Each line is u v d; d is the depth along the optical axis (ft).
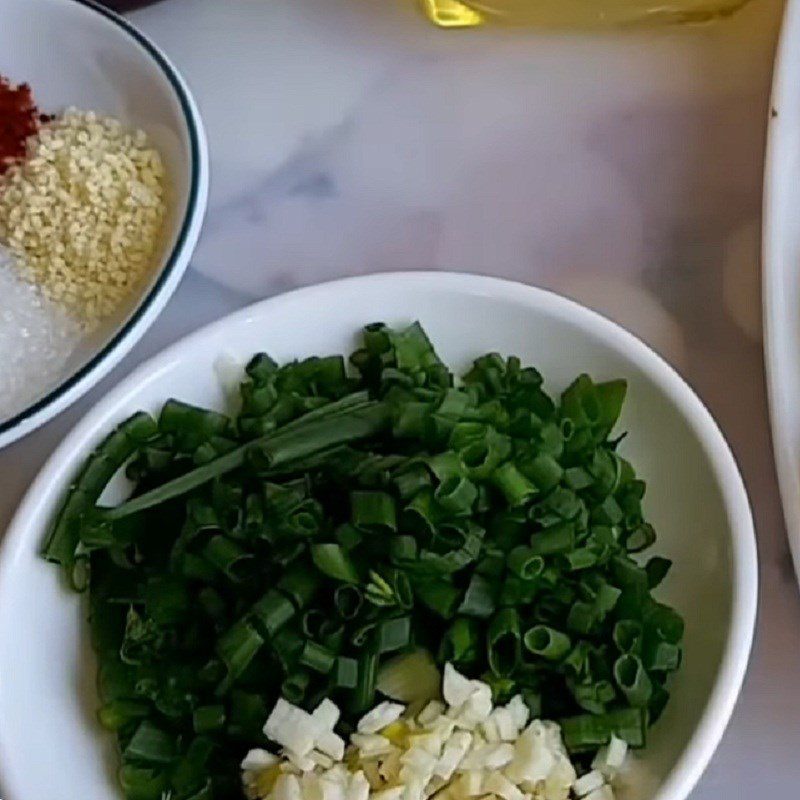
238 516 0.76
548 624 0.75
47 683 0.79
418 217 1.01
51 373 0.99
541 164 1.02
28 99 1.11
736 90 1.03
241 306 0.99
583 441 0.81
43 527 0.80
